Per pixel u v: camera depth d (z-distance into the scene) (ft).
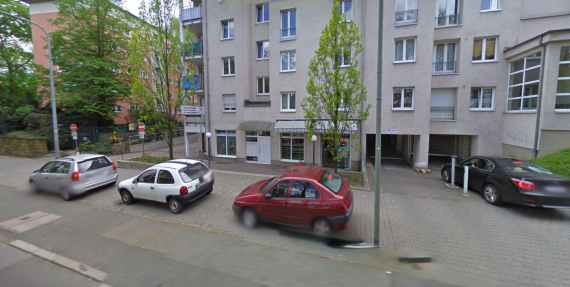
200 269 12.88
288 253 14.39
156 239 17.20
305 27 43.06
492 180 22.65
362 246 15.11
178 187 21.31
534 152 33.22
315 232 16.72
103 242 16.93
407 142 52.90
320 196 16.62
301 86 43.86
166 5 38.27
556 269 12.71
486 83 41.37
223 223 19.58
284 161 46.11
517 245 15.26
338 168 42.78
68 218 21.20
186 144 50.57
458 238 16.28
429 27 38.60
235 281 11.28
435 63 44.14
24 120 61.62
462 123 42.65
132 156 57.21
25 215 21.98
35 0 82.12
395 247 14.98
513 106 38.73
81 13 59.77
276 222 17.83
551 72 31.42
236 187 29.12
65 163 26.30
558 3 38.06
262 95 50.16
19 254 15.72
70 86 62.64
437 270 12.25
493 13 40.34
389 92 40.83
